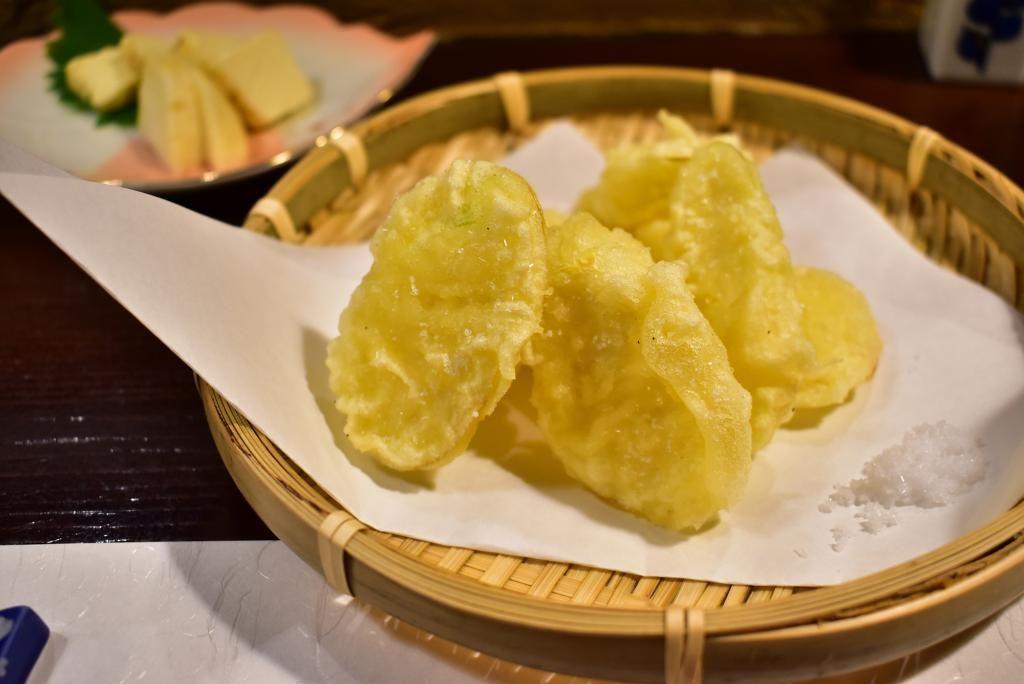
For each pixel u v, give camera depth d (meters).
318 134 0.42
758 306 0.29
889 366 0.33
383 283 0.29
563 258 0.29
